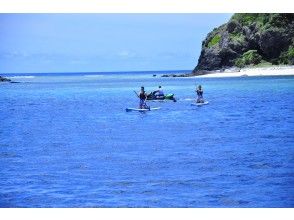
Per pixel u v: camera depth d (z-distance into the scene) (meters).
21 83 150.62
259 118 46.34
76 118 50.84
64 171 25.56
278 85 92.75
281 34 125.75
